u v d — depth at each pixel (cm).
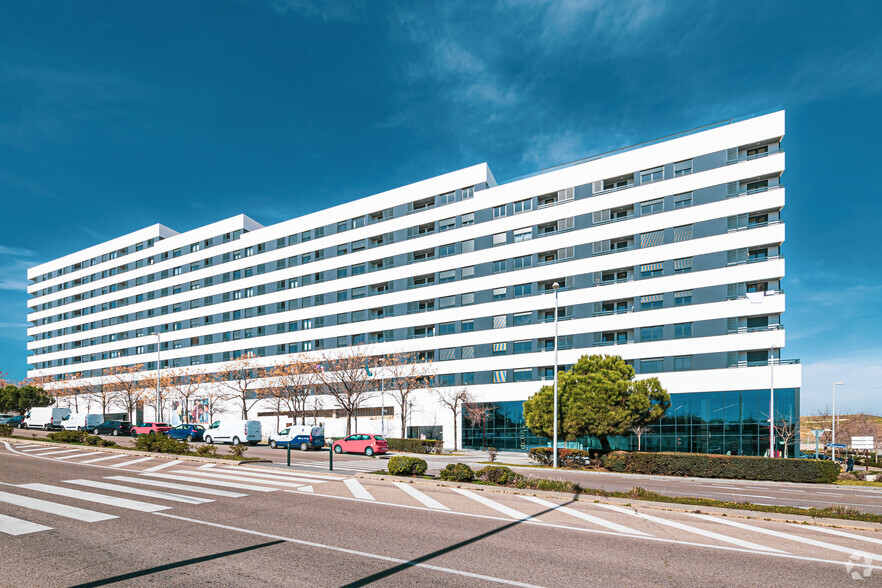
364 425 4900
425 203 5141
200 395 5988
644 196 3994
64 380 7475
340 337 5334
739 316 3519
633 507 1214
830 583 679
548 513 1131
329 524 987
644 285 3894
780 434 3253
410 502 1244
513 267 4516
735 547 853
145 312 6938
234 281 6191
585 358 3023
